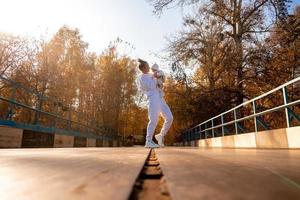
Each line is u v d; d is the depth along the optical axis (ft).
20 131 30.27
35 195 2.47
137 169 4.60
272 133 24.68
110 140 93.81
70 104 99.96
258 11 72.43
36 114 35.88
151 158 8.27
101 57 124.16
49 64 88.28
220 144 43.39
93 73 114.62
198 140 62.75
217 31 78.28
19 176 3.82
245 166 5.24
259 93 73.92
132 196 2.53
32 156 8.07
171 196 2.46
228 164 5.64
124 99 133.18
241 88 73.31
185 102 85.66
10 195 2.48
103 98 120.98
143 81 25.05
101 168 4.82
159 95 25.66
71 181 3.31
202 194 2.53
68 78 98.53
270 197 2.44
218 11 74.49
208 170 4.52
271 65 69.97
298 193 2.62
